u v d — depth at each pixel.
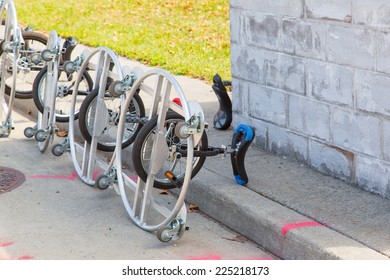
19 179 9.03
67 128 10.72
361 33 7.50
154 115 7.50
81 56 9.22
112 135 9.46
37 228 7.69
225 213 7.67
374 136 7.56
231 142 8.55
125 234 7.52
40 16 18.47
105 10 19.12
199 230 7.60
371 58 7.44
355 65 7.64
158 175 7.85
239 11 9.19
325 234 6.71
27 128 10.33
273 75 8.80
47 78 9.84
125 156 9.40
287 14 8.42
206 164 8.63
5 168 9.41
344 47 7.73
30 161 9.68
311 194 7.66
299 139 8.56
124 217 7.95
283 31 8.52
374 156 7.59
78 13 18.80
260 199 7.54
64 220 7.88
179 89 6.99
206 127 6.81
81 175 8.91
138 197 7.68
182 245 7.26
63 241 7.38
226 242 7.33
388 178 7.48
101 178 8.36
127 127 9.19
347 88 7.78
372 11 7.35
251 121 9.33
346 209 7.26
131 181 7.96
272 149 9.02
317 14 8.00
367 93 7.55
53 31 9.62
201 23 17.38
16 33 10.13
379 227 6.83
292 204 7.41
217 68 13.21
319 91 8.14
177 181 7.43
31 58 10.32
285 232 6.86
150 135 7.46
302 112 8.45
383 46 7.29
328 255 6.40
